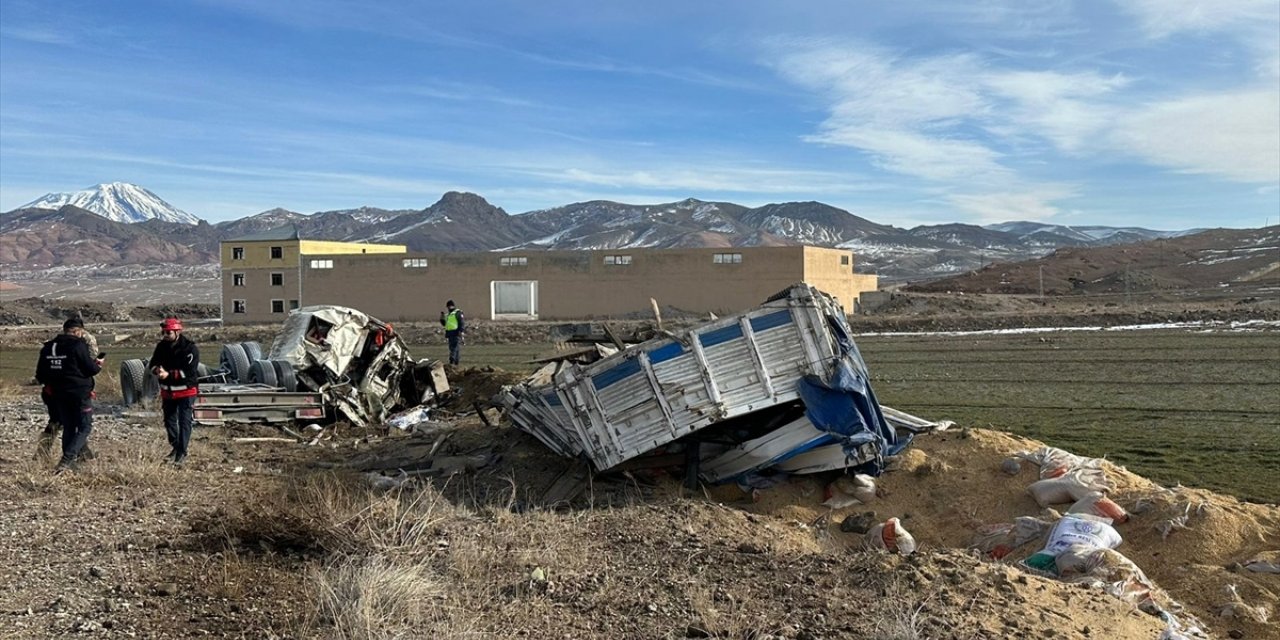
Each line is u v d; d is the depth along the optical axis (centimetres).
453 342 2394
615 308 6334
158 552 727
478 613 595
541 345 4147
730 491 1019
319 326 1596
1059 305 6644
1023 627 580
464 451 1216
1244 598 704
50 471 1038
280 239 7038
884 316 5200
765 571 694
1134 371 2347
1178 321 4675
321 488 947
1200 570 746
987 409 1709
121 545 745
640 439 995
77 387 1052
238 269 7100
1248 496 1002
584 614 601
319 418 1546
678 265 6222
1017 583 660
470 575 669
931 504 956
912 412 1686
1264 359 2591
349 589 598
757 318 993
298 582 659
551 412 1120
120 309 8950
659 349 992
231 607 605
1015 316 4925
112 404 1838
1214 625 675
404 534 753
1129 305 6316
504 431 1267
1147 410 1656
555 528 820
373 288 6738
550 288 6425
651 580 673
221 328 6122
